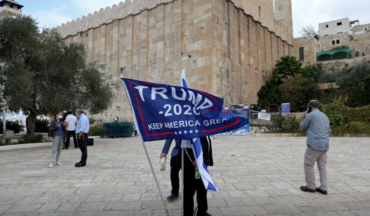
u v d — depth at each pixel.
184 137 3.20
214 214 3.80
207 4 24.39
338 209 3.93
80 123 7.64
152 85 3.25
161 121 3.20
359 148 10.09
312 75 36.53
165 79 26.45
